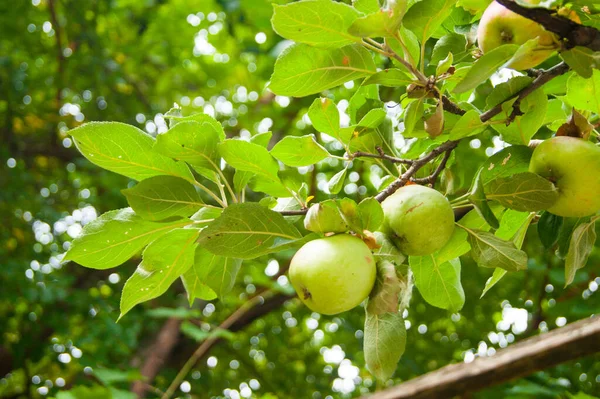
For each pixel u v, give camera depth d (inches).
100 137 34.6
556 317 91.0
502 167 35.9
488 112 34.9
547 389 67.4
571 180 34.3
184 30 145.1
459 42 37.4
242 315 112.0
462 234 36.0
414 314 122.2
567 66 34.2
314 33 33.7
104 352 94.8
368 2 36.2
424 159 35.6
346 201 33.1
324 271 32.4
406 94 37.0
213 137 34.9
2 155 117.3
